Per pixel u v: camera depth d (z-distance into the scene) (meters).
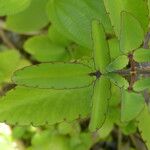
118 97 0.63
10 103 0.40
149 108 0.48
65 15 0.49
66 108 0.42
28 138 0.81
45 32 0.85
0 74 0.70
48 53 0.65
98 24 0.34
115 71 0.36
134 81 0.36
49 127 0.76
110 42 0.52
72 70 0.34
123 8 0.39
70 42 0.63
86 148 0.75
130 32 0.34
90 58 0.40
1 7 0.42
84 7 0.48
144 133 0.49
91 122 0.35
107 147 0.85
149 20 0.41
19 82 0.34
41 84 0.34
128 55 0.36
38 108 0.41
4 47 0.94
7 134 0.81
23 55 0.90
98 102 0.36
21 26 0.71
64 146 0.75
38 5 0.67
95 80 0.35
